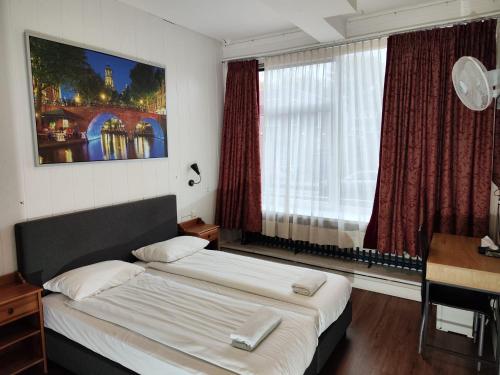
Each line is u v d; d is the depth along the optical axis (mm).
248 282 2498
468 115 2889
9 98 2285
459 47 2918
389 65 3184
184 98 3715
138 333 1870
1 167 2273
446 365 2309
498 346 2135
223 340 1773
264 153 4078
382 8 3164
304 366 1782
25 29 2346
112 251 2932
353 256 3738
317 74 3635
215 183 4277
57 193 2592
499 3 2785
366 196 3500
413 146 3143
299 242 4047
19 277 2320
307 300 2230
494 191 2928
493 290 2109
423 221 3152
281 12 2709
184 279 2664
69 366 2121
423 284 2457
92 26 2764
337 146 3592
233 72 4129
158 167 3443
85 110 2721
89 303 2195
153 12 3225
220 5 3074
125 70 3023
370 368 2283
